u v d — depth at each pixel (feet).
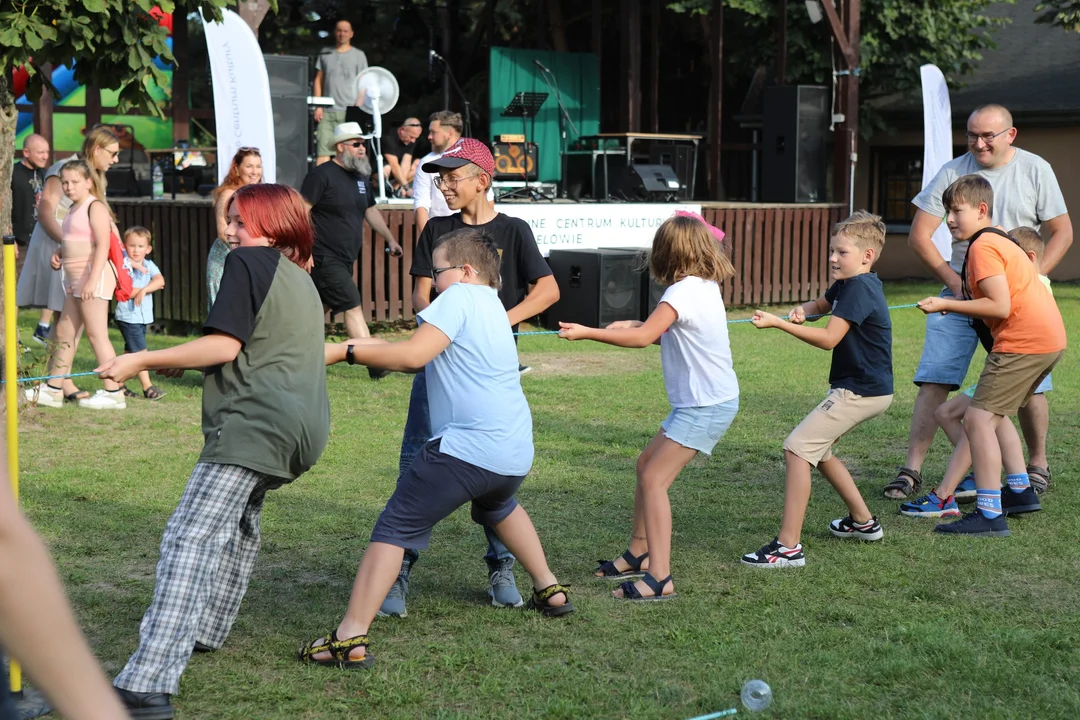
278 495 19.20
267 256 11.48
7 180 23.38
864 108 65.00
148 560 15.76
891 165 69.97
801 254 52.01
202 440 23.43
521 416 12.63
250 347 11.35
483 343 12.44
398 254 31.71
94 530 17.08
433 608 13.98
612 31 71.10
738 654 12.53
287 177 40.63
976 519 17.46
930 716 10.91
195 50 75.46
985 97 68.23
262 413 11.27
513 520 13.48
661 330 13.92
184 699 11.30
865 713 11.01
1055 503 19.21
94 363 32.50
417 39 71.05
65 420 24.94
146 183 51.37
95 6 20.80
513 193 52.70
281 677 11.84
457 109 69.97
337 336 40.19
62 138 55.77
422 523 12.25
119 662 12.17
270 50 74.13
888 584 15.07
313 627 13.29
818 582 15.11
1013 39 75.20
